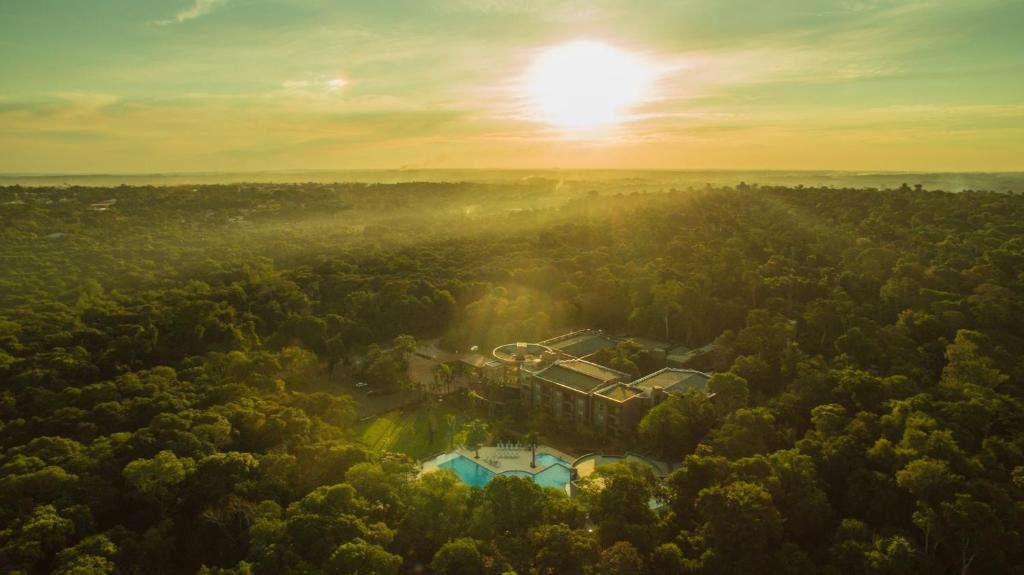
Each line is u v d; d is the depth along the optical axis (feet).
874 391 462.60
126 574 324.60
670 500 368.07
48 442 410.11
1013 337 574.15
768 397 532.32
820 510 344.69
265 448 434.71
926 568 304.71
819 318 632.79
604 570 299.99
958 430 400.88
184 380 549.95
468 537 330.34
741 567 310.24
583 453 511.40
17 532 322.75
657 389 529.45
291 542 318.86
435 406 606.14
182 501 377.50
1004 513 318.65
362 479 373.20
